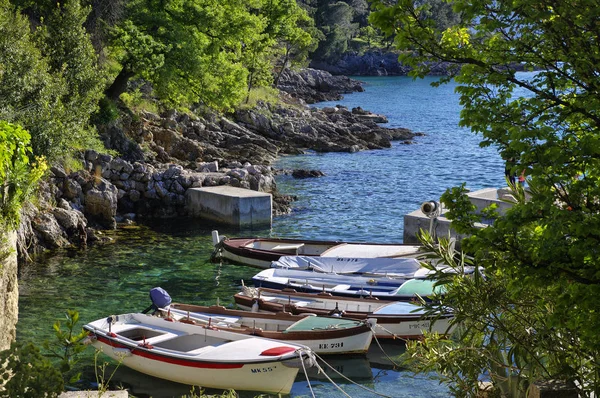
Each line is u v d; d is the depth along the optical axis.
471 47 6.71
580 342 6.91
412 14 6.61
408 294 20.94
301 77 127.50
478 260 6.75
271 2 71.50
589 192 6.07
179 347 17.47
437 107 101.06
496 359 8.12
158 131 46.69
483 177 47.78
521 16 6.05
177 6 44.62
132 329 17.94
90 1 41.50
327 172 48.78
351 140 61.91
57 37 34.75
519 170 6.10
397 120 84.19
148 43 41.28
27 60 28.80
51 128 28.78
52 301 21.77
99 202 31.80
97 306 21.48
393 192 41.97
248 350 15.99
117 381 16.50
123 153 40.84
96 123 40.44
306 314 19.06
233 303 22.23
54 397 5.60
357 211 36.66
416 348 8.73
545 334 7.17
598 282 5.87
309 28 126.06
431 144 64.56
